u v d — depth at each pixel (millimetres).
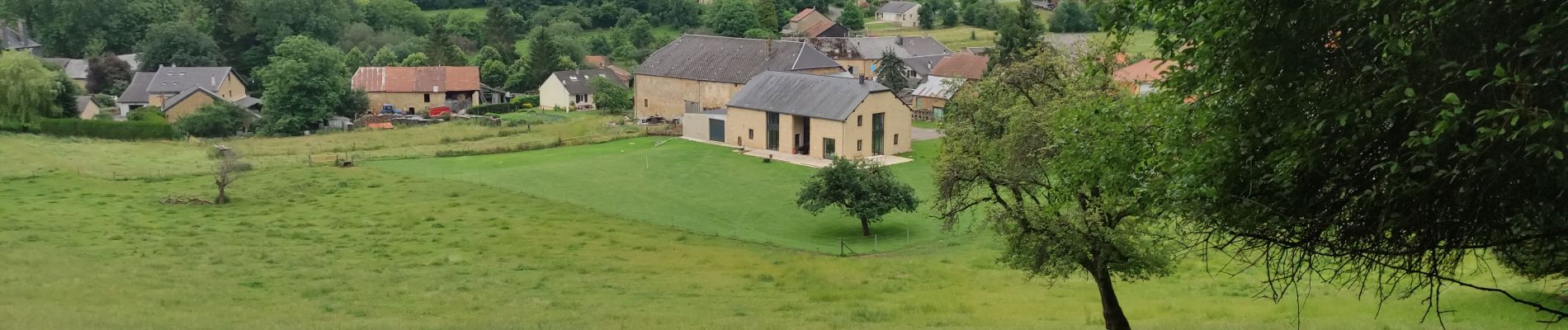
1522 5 12961
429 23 187875
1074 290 43125
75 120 100312
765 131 90438
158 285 39281
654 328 31547
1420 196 14406
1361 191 15266
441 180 74438
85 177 71938
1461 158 13867
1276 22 14992
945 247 56531
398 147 95875
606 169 81438
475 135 104062
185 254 47781
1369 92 14531
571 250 52594
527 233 56625
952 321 34438
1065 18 172625
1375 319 31969
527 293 40531
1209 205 17281
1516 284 38219
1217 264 47906
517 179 76375
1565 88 12859
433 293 39625
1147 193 20828
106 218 57625
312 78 116000
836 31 177500
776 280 45656
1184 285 43531
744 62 112062
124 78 145500
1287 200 16172
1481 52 13078
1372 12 14562
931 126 106312
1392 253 15141
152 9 173875
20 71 101250
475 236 55562
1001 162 32781
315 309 35094
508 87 145750
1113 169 23000
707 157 87125
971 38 184125
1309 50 15297
